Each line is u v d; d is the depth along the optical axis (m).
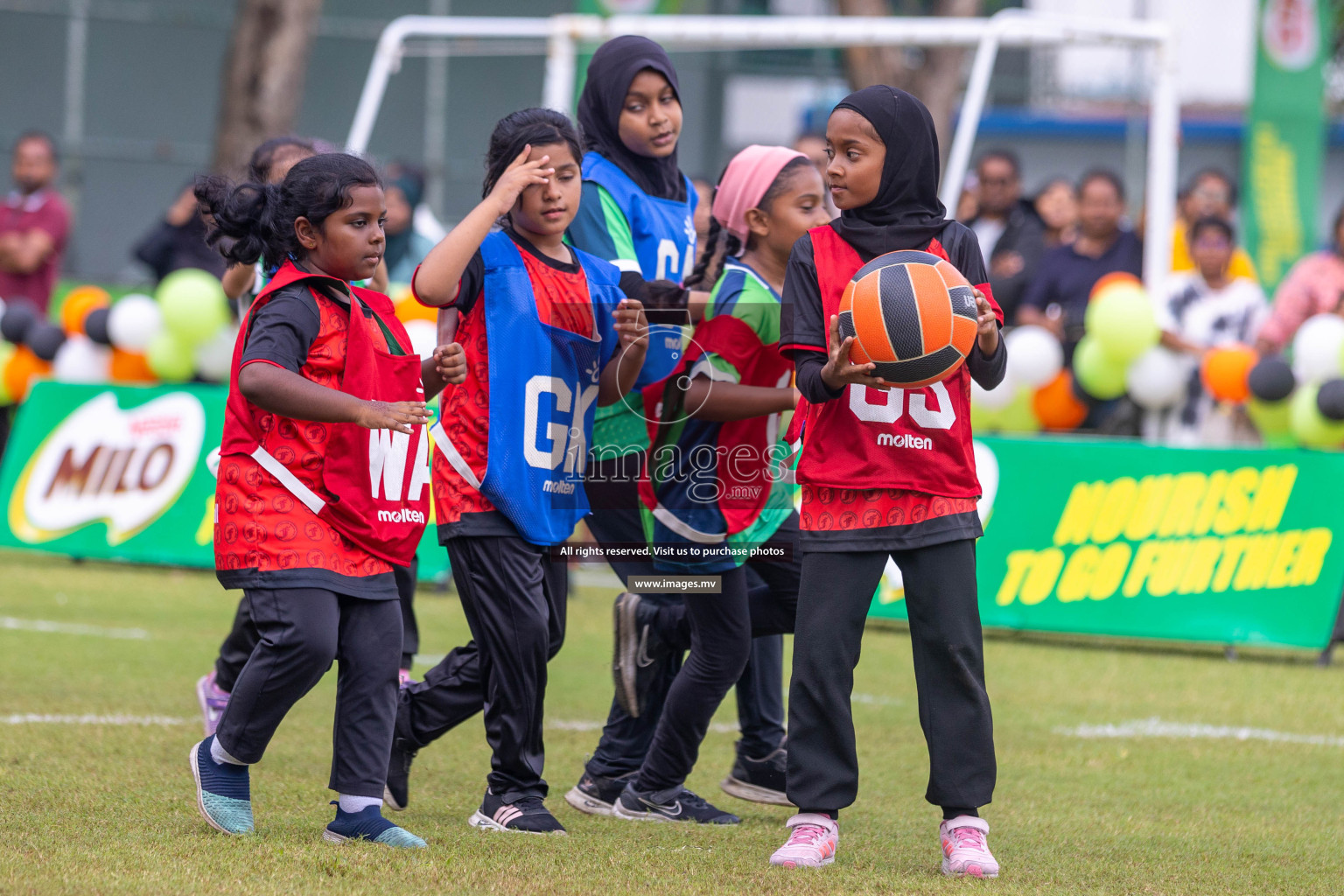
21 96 51.25
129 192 52.16
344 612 10.70
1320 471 22.22
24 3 50.91
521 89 53.03
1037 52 65.88
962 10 42.94
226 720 10.50
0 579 25.50
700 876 9.89
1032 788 13.73
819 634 10.59
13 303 29.59
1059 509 23.42
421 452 10.87
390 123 52.78
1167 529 22.84
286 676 10.28
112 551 27.45
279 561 10.27
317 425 10.40
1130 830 12.12
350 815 10.55
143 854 9.87
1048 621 23.19
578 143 11.51
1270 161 42.09
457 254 10.83
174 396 27.55
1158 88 30.59
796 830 10.60
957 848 10.41
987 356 10.57
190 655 19.27
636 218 13.55
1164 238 28.02
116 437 27.81
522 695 11.30
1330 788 14.05
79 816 11.03
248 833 10.67
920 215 10.78
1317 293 26.78
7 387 29.61
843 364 10.15
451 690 11.86
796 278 10.76
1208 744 16.05
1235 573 22.39
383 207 10.64
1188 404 25.61
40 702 15.95
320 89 52.59
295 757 14.02
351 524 10.47
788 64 51.00
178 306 26.69
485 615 11.27
